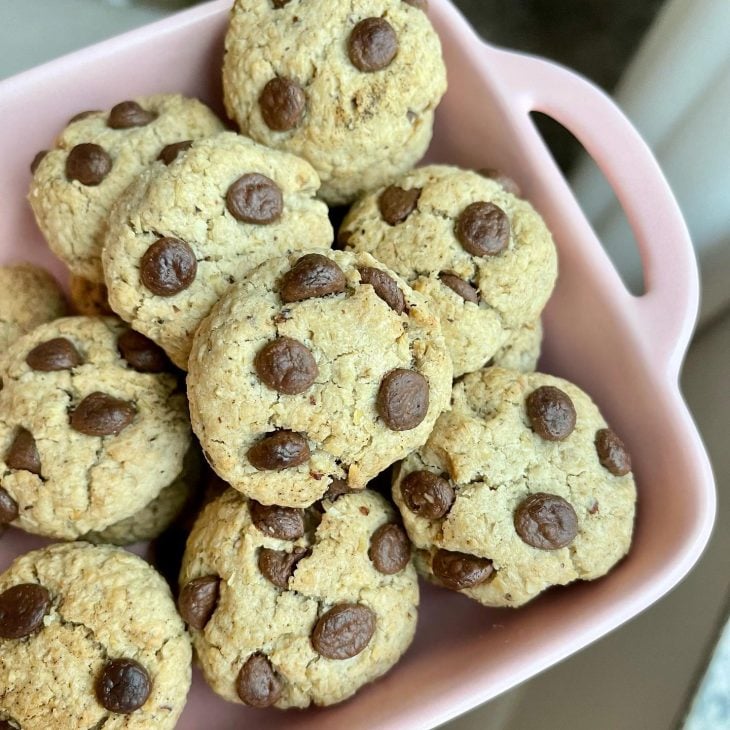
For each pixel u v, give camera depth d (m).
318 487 0.38
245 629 0.39
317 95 0.40
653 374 0.41
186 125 0.41
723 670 0.38
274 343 0.37
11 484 0.39
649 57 0.45
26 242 0.44
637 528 0.41
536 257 0.40
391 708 0.39
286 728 0.40
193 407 0.38
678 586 0.42
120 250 0.39
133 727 0.38
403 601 0.40
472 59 0.43
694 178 0.46
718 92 0.44
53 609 0.39
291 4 0.40
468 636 0.42
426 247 0.40
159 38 0.42
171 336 0.39
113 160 0.40
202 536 0.40
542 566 0.39
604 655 0.42
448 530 0.40
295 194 0.40
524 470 0.40
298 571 0.39
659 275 0.42
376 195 0.41
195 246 0.39
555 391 0.40
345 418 0.38
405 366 0.38
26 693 0.38
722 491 0.43
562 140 0.50
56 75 0.42
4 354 0.41
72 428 0.40
